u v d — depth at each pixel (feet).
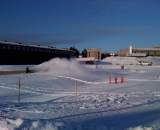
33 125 28.09
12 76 145.69
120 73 201.87
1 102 62.34
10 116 39.47
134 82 132.16
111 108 46.62
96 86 114.83
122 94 77.77
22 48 285.23
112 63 442.50
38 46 319.68
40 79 132.98
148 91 89.10
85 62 387.75
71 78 142.72
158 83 125.49
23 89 95.45
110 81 130.31
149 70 249.14
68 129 26.55
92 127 27.55
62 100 65.57
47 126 27.55
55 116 38.83
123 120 32.91
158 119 33.22
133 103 54.08
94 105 52.60
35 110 46.24
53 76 149.18
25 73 174.50
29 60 290.76
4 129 26.81
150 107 46.80
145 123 30.09
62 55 348.59
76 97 71.56
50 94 82.84
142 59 531.91
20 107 51.16
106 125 29.19
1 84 107.55
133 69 265.34
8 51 264.72
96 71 211.20
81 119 34.32
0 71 182.09
